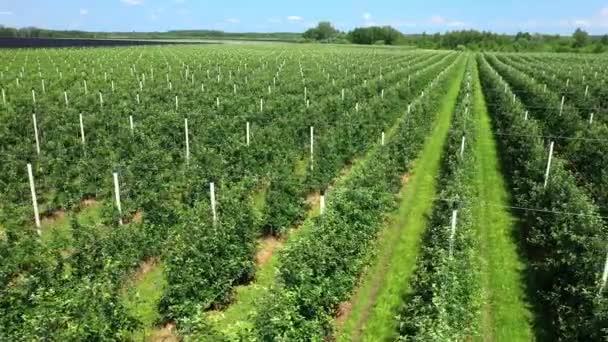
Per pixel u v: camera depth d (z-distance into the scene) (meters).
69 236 17.80
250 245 15.89
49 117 29.09
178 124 27.78
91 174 21.72
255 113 31.78
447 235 14.54
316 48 138.00
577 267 13.58
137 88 43.06
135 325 11.97
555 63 83.00
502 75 65.81
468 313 12.67
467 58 113.12
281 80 50.44
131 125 26.42
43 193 21.27
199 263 13.83
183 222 16.84
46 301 11.53
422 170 27.30
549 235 16.98
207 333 10.78
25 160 22.75
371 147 29.41
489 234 19.78
